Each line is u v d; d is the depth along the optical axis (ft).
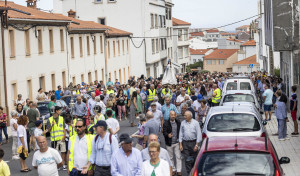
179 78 215.51
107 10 295.07
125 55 263.90
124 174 42.45
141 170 39.91
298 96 118.73
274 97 130.62
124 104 132.87
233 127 57.47
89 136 48.91
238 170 36.96
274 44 125.39
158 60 324.19
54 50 164.14
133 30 293.43
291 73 126.93
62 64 171.22
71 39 182.19
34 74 147.33
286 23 124.36
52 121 70.33
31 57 145.48
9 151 90.22
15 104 116.06
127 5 293.02
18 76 136.15
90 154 48.60
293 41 124.16
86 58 197.06
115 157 42.70
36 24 148.15
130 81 172.65
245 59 590.96
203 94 118.93
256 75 194.70
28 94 144.66
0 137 97.96
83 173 47.78
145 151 46.65
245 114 59.21
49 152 46.93
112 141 47.29
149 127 60.34
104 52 221.46
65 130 70.49
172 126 61.05
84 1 296.71
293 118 89.10
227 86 120.88
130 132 106.01
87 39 199.93
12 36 133.80
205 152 39.17
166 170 39.60
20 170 71.51
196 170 37.81
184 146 59.72
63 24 171.01
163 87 129.70
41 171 46.57
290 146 79.41
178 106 93.15
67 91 135.44
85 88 154.20
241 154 38.40
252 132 56.44
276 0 124.26
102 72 219.82
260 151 38.34
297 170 62.49
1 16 126.82
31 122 85.66
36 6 208.44
